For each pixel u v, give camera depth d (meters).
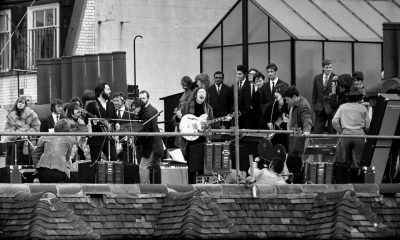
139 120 68.56
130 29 103.19
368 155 67.25
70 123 68.19
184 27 104.88
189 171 66.62
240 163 67.56
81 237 61.25
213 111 72.25
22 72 104.00
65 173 65.88
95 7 101.81
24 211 61.47
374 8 90.56
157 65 104.00
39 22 103.44
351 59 86.81
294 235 64.69
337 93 70.12
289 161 66.94
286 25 85.19
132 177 66.06
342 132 68.25
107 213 62.81
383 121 67.50
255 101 71.94
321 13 87.94
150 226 63.31
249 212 64.62
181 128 67.25
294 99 68.62
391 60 82.81
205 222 63.44
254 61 86.62
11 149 68.62
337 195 65.62
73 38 101.56
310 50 85.19
